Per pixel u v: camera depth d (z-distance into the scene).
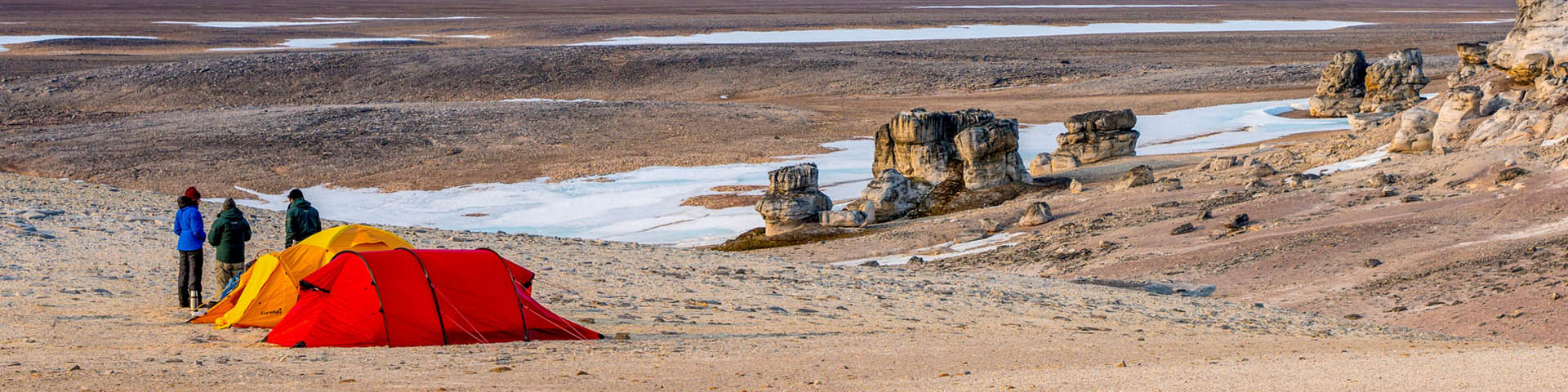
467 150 104.56
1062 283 34.59
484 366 14.40
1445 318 26.39
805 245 55.84
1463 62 91.00
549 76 170.25
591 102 137.00
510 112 125.62
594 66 175.38
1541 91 56.78
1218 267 36.91
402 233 36.88
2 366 12.62
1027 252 45.72
